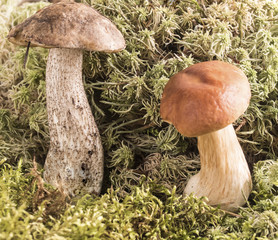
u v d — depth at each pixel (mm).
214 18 381
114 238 298
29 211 315
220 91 303
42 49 415
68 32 321
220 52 372
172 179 372
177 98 311
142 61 386
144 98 378
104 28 333
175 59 373
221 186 334
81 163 356
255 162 382
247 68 371
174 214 321
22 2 517
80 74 357
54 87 350
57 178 357
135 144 390
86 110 358
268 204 334
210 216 330
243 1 393
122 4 390
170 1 397
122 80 377
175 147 377
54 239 281
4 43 464
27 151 396
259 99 370
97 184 365
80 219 301
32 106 408
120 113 387
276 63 373
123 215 312
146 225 314
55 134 355
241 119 373
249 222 323
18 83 428
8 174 333
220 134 326
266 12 397
